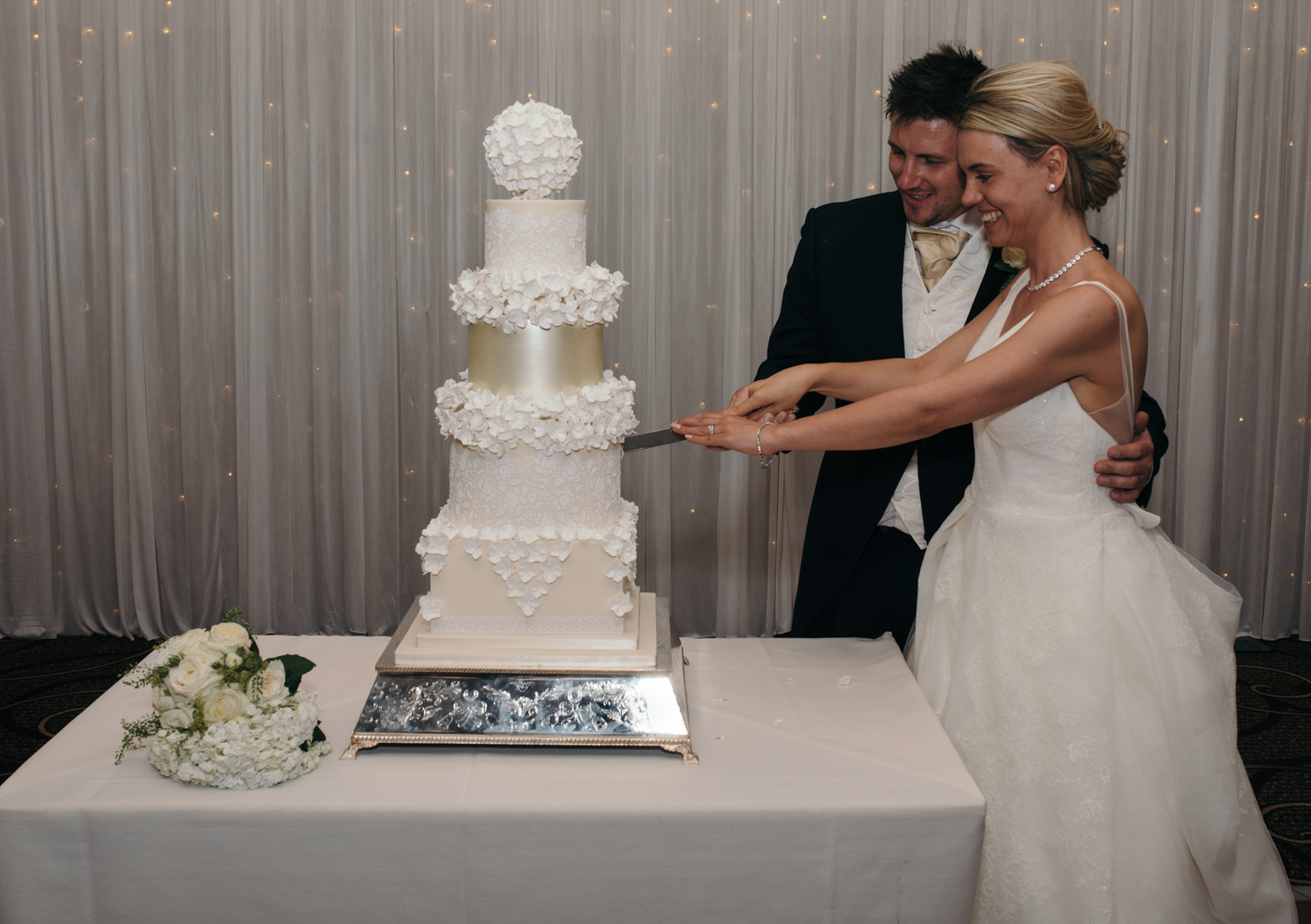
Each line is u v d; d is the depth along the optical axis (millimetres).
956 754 1630
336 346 3953
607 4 3805
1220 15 3822
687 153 3883
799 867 1475
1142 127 3881
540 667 1685
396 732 1607
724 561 4109
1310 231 3945
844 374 2094
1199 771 1758
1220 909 1809
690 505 4070
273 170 3867
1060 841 1716
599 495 1738
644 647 1747
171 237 3854
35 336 3900
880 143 3885
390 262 3918
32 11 3750
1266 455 4062
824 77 3865
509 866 1462
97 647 3982
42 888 1447
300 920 1471
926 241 2297
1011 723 1794
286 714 1535
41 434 3949
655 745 1605
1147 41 3834
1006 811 1780
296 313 3916
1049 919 1714
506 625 1731
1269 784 2961
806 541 2406
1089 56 3852
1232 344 4008
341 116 3822
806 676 1971
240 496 4020
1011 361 1740
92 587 4066
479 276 1680
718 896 1479
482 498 1715
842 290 2371
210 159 3846
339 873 1457
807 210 3934
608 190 3875
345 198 3854
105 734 1683
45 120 3799
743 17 3836
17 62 3764
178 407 3943
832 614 2400
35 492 3979
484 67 3820
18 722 3303
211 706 1520
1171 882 1715
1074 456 1816
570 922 1482
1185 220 3943
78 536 4047
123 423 3936
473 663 1696
